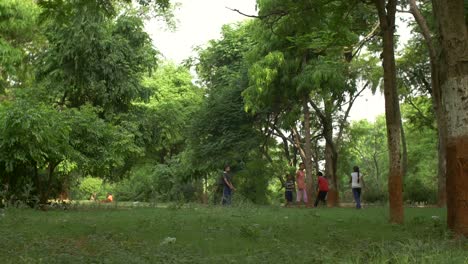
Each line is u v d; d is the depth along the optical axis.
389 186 12.59
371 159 71.62
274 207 20.14
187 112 48.50
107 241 8.48
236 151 33.31
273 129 34.31
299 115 31.25
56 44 28.14
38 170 19.81
